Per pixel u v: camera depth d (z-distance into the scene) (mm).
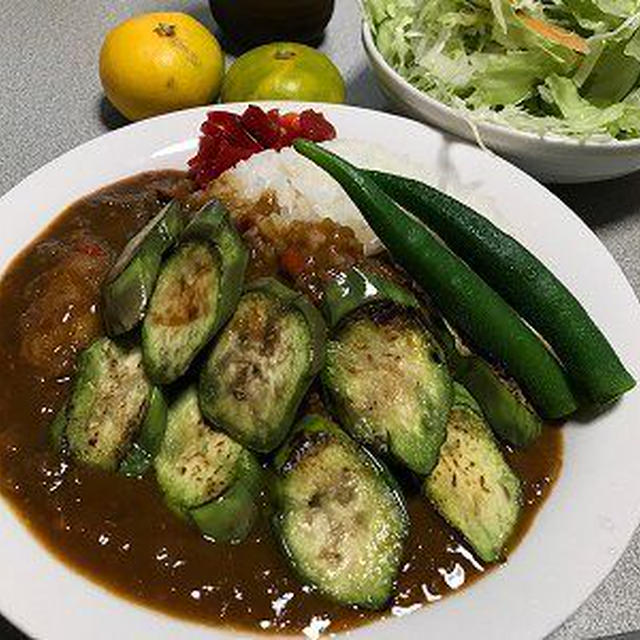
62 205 318
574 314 274
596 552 236
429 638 220
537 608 226
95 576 229
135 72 363
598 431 264
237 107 348
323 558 230
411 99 353
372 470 239
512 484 250
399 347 255
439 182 323
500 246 282
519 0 364
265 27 414
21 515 240
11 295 293
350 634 221
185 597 227
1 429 259
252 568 232
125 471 248
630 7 358
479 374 264
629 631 250
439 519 242
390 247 279
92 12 453
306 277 276
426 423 246
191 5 459
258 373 247
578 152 335
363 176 278
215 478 240
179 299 259
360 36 434
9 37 436
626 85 362
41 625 218
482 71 361
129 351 264
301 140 288
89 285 281
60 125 392
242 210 298
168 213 275
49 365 270
